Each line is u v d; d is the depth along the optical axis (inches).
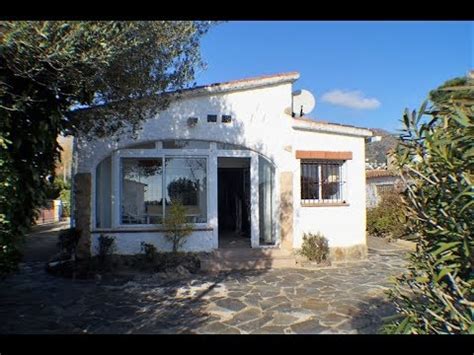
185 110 405.7
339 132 434.0
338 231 436.1
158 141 405.1
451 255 97.9
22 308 252.5
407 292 174.1
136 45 197.6
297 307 256.5
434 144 97.3
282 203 417.4
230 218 584.4
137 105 272.1
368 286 313.3
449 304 98.0
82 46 161.8
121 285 316.2
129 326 220.1
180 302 267.9
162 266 368.8
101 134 292.4
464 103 97.3
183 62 262.7
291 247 414.9
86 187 392.2
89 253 389.4
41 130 201.8
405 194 117.8
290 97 426.6
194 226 408.8
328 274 359.3
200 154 414.0
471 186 88.4
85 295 284.8
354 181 445.7
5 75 172.6
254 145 418.0
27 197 207.0
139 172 411.2
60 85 190.9
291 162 422.9
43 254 478.9
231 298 277.9
